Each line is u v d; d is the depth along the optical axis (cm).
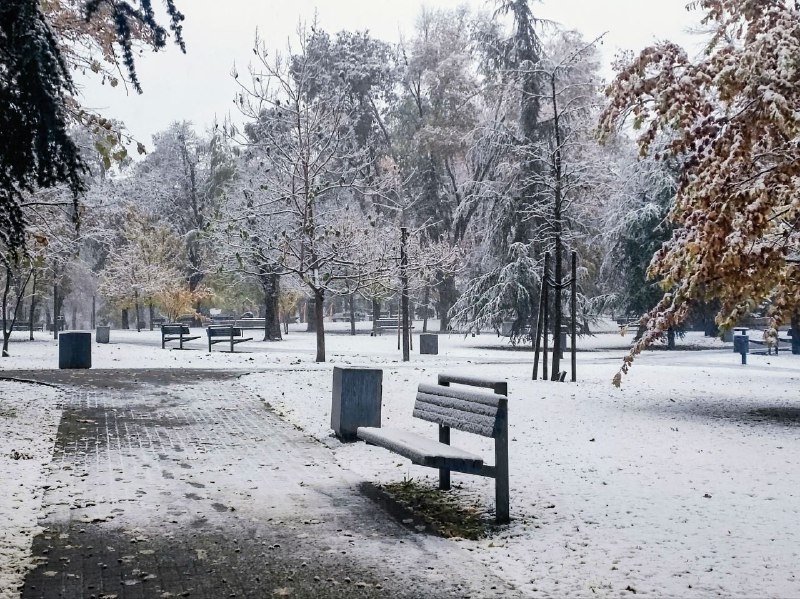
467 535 612
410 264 2852
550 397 1448
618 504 692
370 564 538
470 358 2761
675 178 3462
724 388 1666
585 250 3834
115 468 825
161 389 1450
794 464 865
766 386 1712
